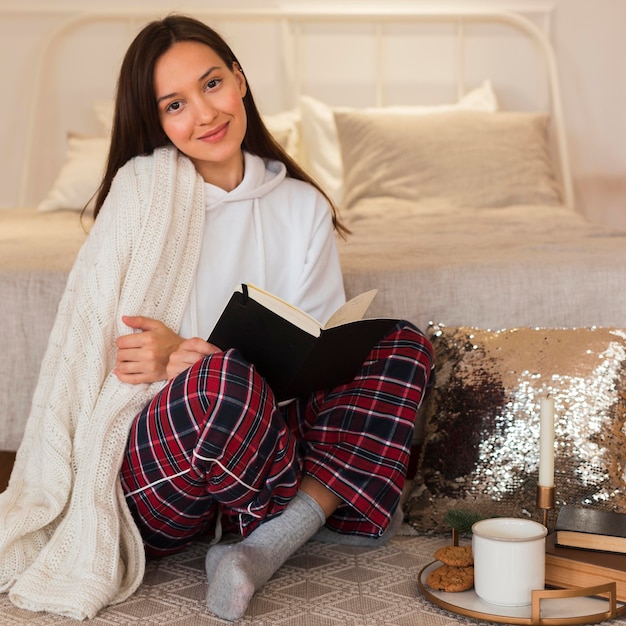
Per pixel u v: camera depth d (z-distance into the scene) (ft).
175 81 4.65
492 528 4.12
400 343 4.77
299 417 4.95
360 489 4.58
